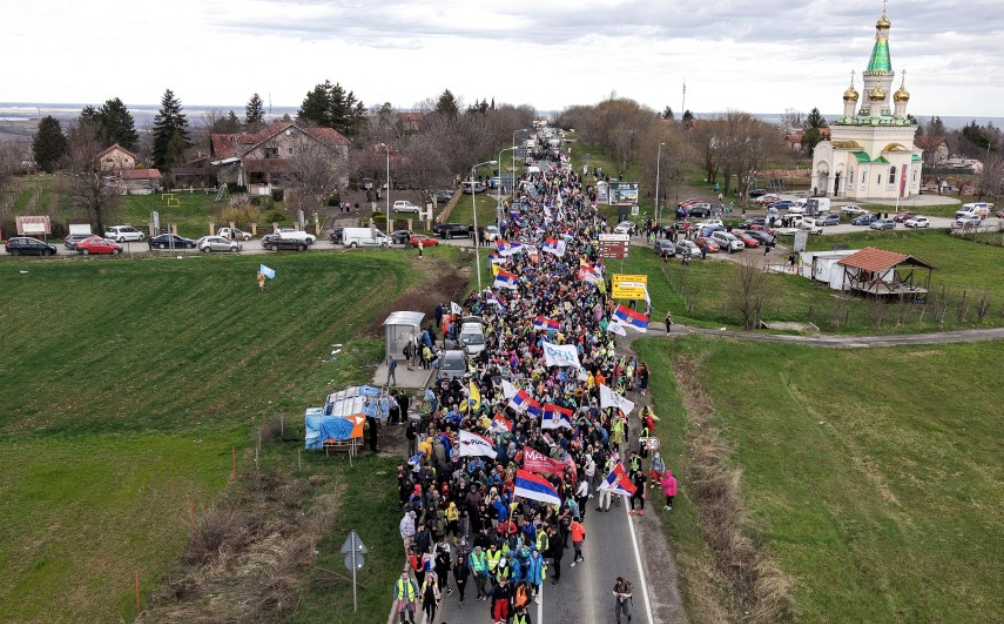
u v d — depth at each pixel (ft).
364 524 95.81
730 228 308.40
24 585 86.07
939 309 219.82
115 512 100.78
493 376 129.39
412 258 245.04
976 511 118.52
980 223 333.42
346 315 194.08
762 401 155.02
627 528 98.07
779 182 451.12
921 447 139.74
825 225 335.47
